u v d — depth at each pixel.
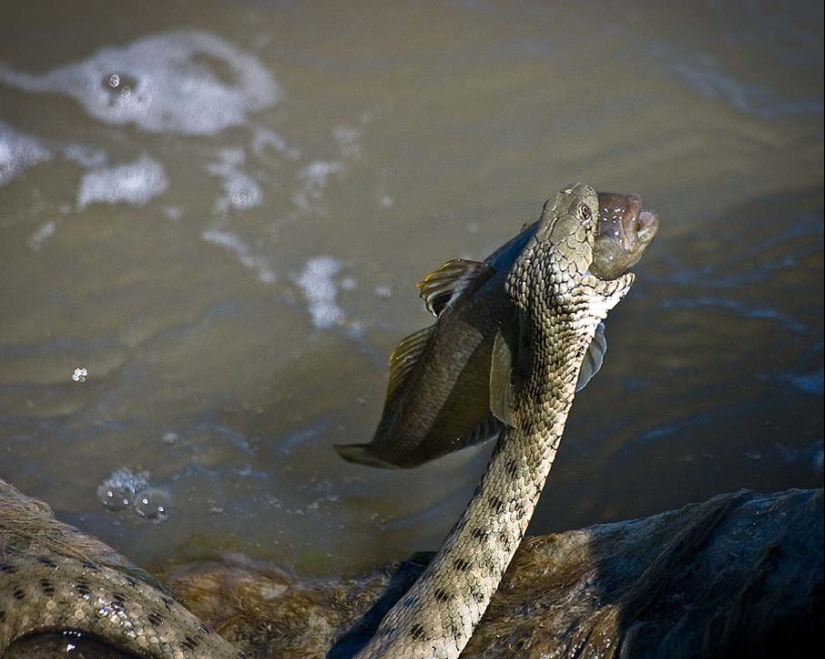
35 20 13.73
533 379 5.92
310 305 10.19
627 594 5.46
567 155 12.09
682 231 11.12
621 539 6.09
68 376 9.34
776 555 5.01
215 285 10.36
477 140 12.29
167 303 10.13
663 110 12.75
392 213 11.30
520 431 6.00
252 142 12.23
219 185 11.59
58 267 10.45
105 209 11.19
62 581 5.60
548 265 5.74
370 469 8.50
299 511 8.02
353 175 11.78
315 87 13.05
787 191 11.65
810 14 14.45
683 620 5.13
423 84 13.12
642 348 9.79
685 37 13.98
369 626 6.25
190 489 8.22
